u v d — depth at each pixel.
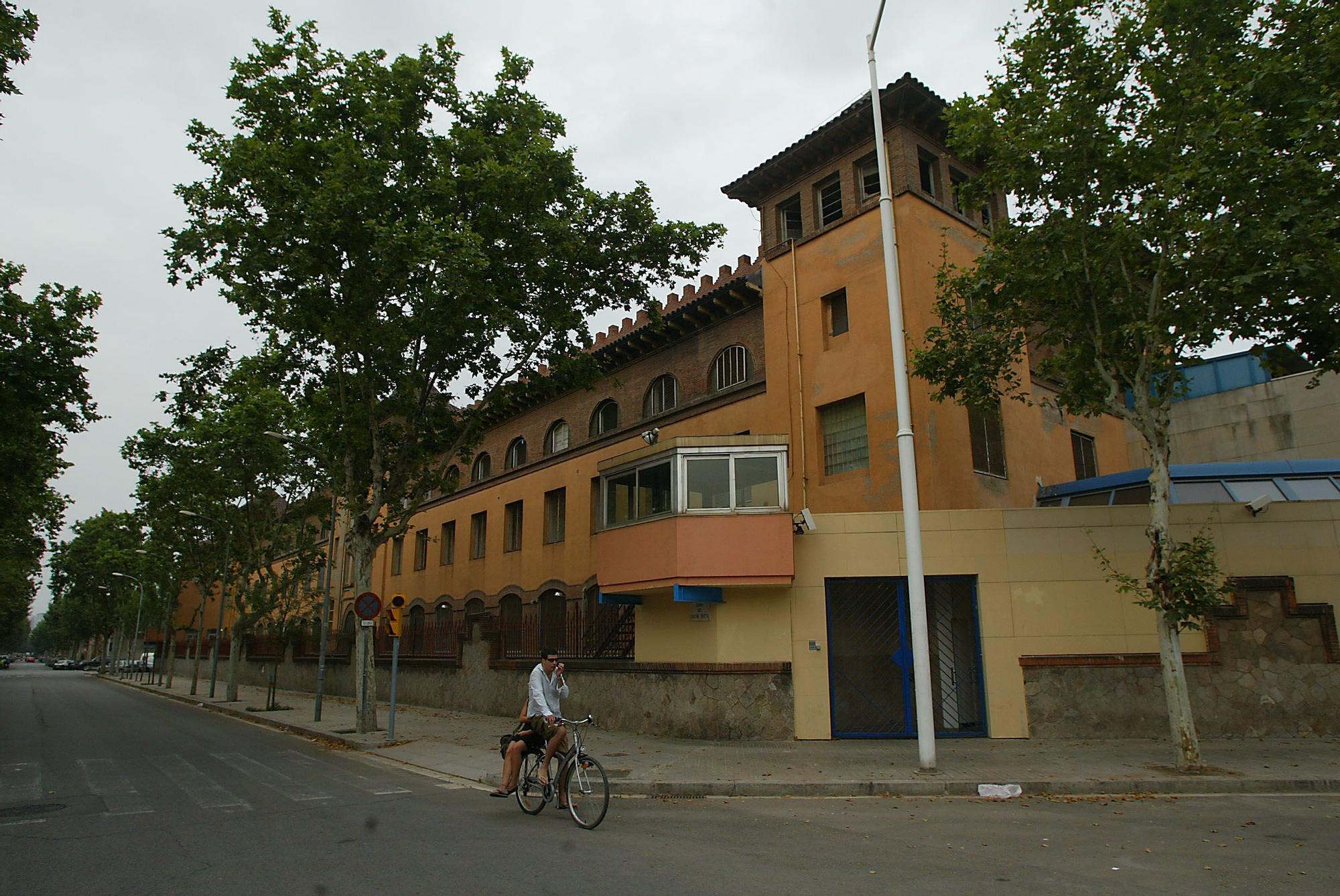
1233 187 11.02
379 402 18.67
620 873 6.50
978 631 14.33
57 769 13.10
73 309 17.70
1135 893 5.92
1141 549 14.30
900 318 12.38
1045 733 13.74
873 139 20.22
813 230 21.34
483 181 16.61
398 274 16.27
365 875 6.48
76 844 7.69
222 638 53.09
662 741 14.32
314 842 7.72
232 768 13.23
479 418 19.64
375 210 15.77
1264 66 11.63
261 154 15.34
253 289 16.84
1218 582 13.85
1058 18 12.19
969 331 14.50
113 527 54.81
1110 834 7.84
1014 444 20.53
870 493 18.41
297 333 17.62
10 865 6.93
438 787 11.30
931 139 20.48
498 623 22.03
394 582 39.78
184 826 8.55
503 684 20.62
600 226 19.39
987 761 11.70
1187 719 10.88
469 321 17.50
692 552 14.49
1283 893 5.92
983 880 6.27
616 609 18.42
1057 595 14.28
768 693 14.34
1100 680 13.81
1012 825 8.37
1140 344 12.22
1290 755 11.77
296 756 14.91
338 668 31.34
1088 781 10.22
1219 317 11.66
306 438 26.80
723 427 22.77
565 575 27.84
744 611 14.73
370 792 10.86
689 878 6.34
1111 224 12.34
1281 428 22.75
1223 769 10.67
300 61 16.41
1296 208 10.69
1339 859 6.83
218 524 31.66
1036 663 13.98
